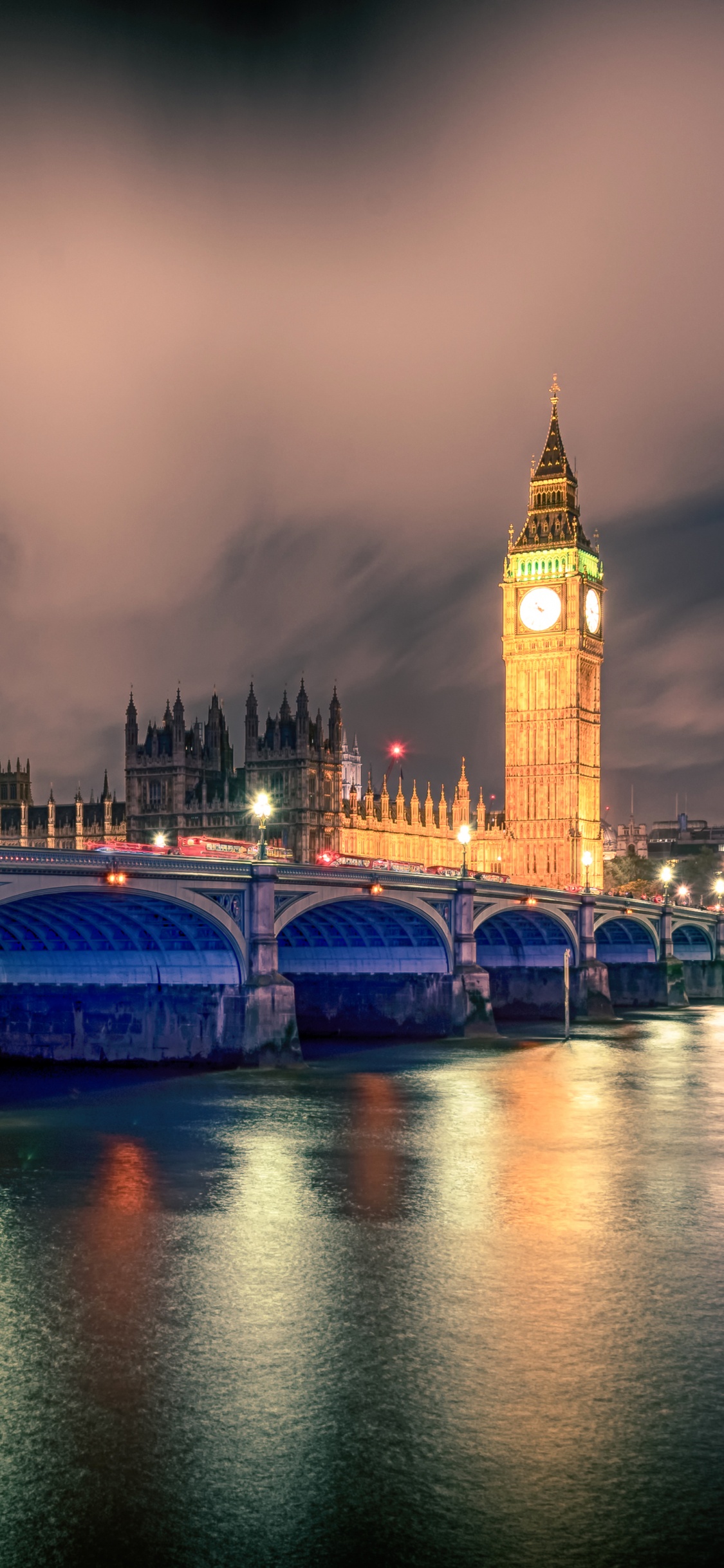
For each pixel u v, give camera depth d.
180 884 87.25
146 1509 29.67
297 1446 32.50
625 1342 39.16
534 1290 43.84
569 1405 34.78
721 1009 164.75
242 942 94.00
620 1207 54.84
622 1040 120.81
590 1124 73.88
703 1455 32.12
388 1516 29.36
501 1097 83.50
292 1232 50.75
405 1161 63.62
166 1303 42.34
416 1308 42.00
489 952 149.38
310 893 99.38
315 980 124.50
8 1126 72.69
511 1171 61.41
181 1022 96.50
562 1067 99.00
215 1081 88.81
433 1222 52.28
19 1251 48.09
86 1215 53.09
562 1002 144.88
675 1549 28.19
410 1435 33.03
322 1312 41.53
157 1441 32.72
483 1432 33.25
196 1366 37.25
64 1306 42.09
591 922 146.62
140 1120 74.44
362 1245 48.97
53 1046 99.81
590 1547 28.27
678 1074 95.06
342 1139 69.06
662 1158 64.62
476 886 120.94
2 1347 38.69
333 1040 118.00
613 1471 31.31
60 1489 30.53
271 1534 28.75
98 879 80.25
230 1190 57.44
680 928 188.38
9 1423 33.72
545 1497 30.19
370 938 122.06
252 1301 42.59
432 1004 119.81
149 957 97.56
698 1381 36.31
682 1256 47.69
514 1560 27.86
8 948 102.12
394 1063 100.75
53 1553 28.14
